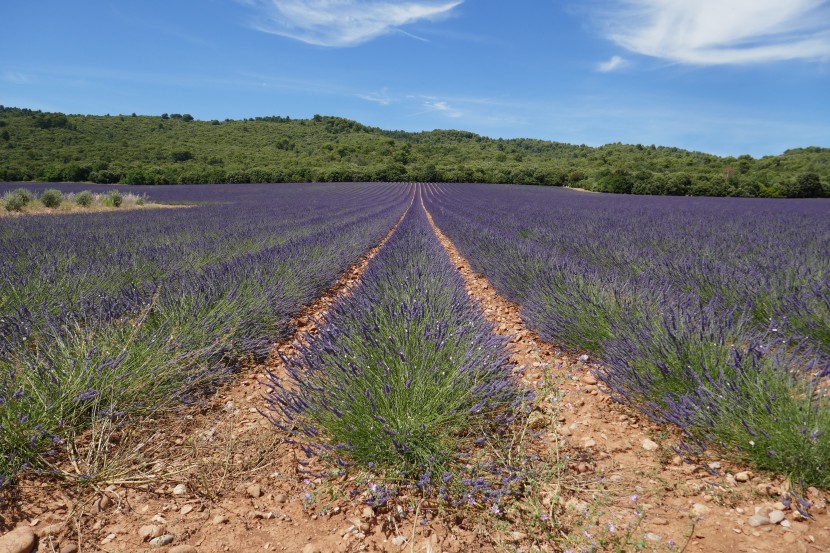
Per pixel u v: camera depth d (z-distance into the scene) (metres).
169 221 13.49
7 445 2.02
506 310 5.47
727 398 2.21
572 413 2.72
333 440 2.23
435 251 7.41
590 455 2.26
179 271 5.45
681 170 66.12
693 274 4.95
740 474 2.01
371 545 1.66
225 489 2.01
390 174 66.81
